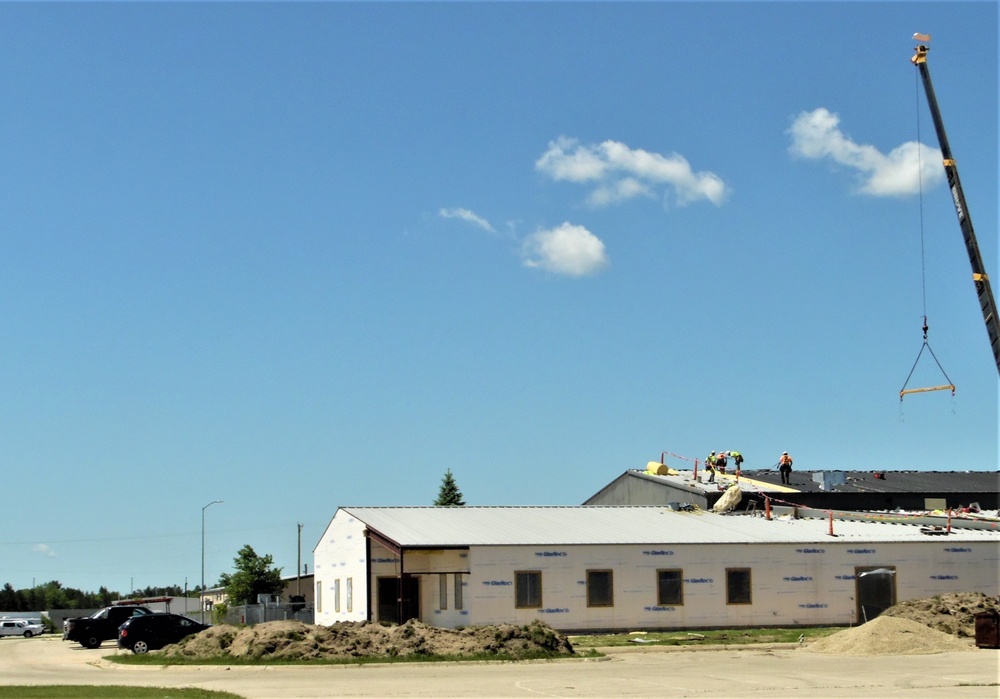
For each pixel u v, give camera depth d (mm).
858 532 53562
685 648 39812
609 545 48062
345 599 52062
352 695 26172
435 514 53656
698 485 64438
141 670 35500
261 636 36719
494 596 46344
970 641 39531
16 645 60219
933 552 52094
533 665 33750
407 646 35906
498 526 50625
